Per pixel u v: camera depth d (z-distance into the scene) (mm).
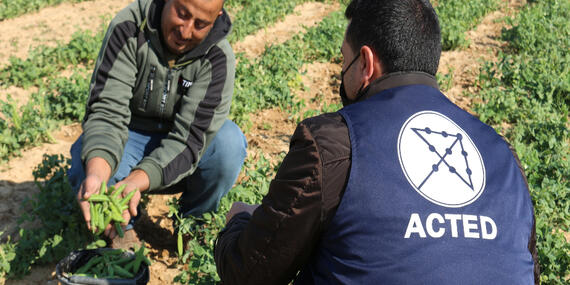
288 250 1661
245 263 1747
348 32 1884
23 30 8250
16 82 6180
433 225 1536
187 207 3602
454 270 1503
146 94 3137
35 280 3338
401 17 1758
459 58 8211
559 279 3633
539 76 7074
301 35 8758
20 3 9086
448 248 1521
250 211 2270
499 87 7000
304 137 1661
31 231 3459
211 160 3279
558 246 3783
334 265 1616
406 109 1692
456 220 1548
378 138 1620
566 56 7793
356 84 1886
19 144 4875
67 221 3592
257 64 6668
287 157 1700
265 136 5512
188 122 3039
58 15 9133
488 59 8195
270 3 9930
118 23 2998
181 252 3449
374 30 1780
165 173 2904
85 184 2594
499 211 1595
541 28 9133
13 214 3945
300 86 6715
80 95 5488
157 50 3012
